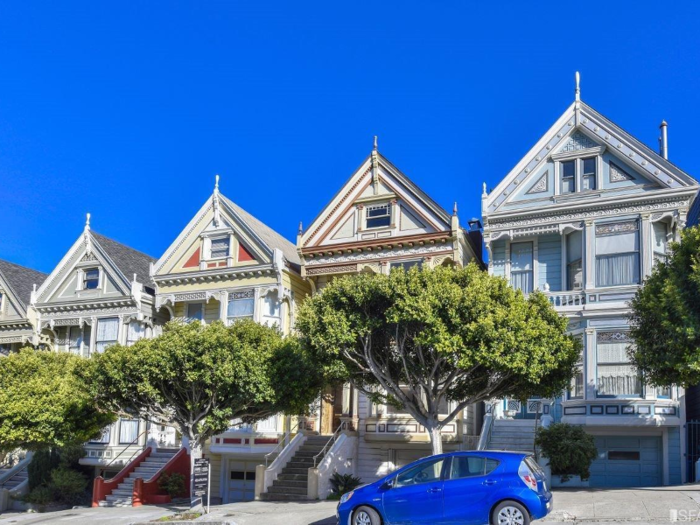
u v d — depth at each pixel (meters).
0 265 39.22
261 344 23.66
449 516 15.31
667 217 25.73
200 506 22.56
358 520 16.14
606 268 26.31
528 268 28.34
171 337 23.39
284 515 21.17
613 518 16.59
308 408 24.61
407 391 27.62
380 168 30.67
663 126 29.03
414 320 20.02
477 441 27.92
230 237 32.38
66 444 27.94
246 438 29.16
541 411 27.34
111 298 34.41
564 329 21.28
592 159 27.47
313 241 31.23
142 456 31.42
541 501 14.89
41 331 36.16
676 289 19.23
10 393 26.36
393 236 29.56
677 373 20.00
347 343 20.88
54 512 27.98
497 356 19.22
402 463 28.16
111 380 23.48
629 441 25.64
